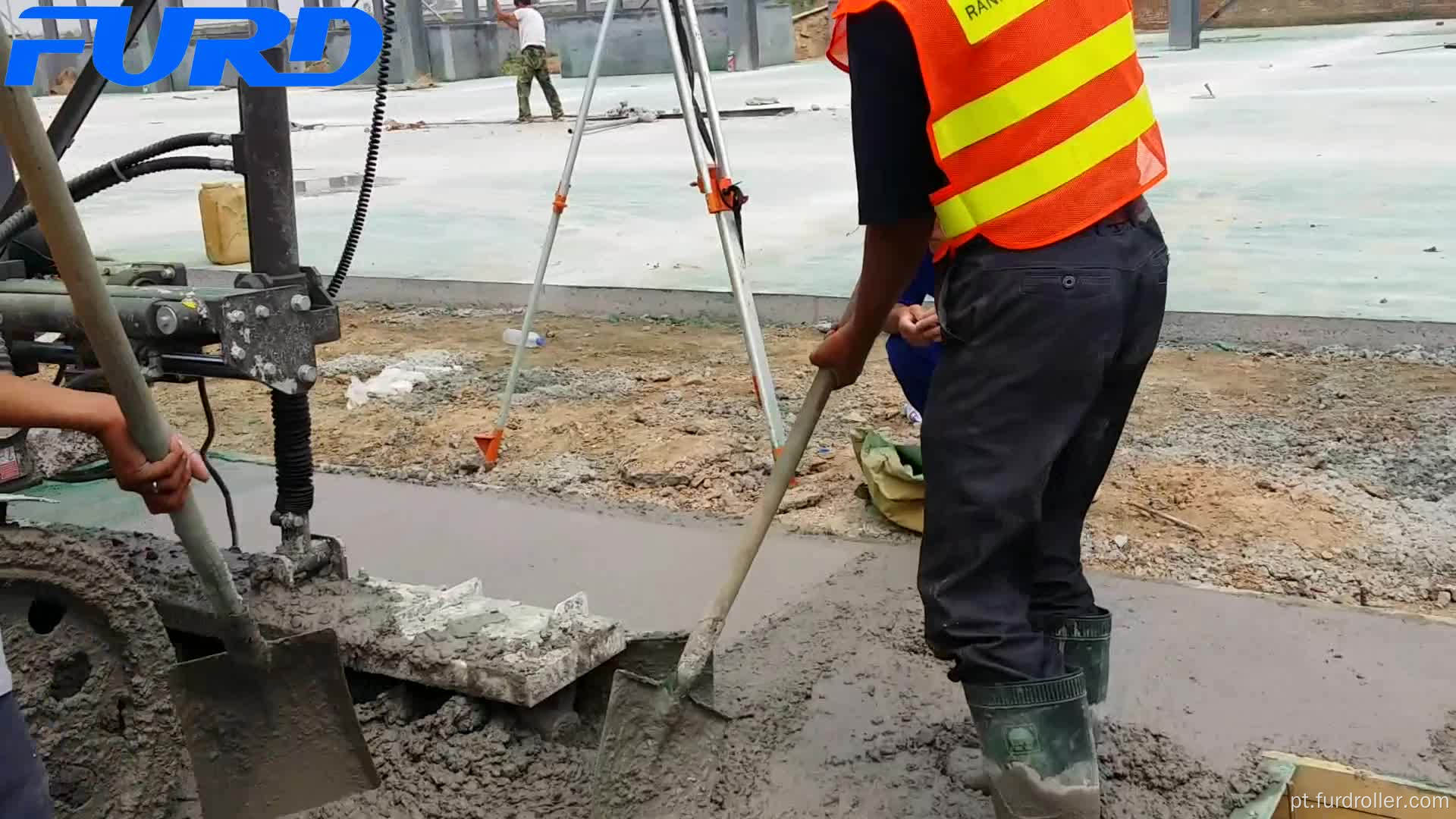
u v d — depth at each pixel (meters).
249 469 4.90
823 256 8.20
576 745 2.81
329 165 13.48
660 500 4.47
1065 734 2.32
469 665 2.74
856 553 3.93
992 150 2.22
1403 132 11.17
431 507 4.48
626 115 16.73
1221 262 7.37
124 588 2.40
